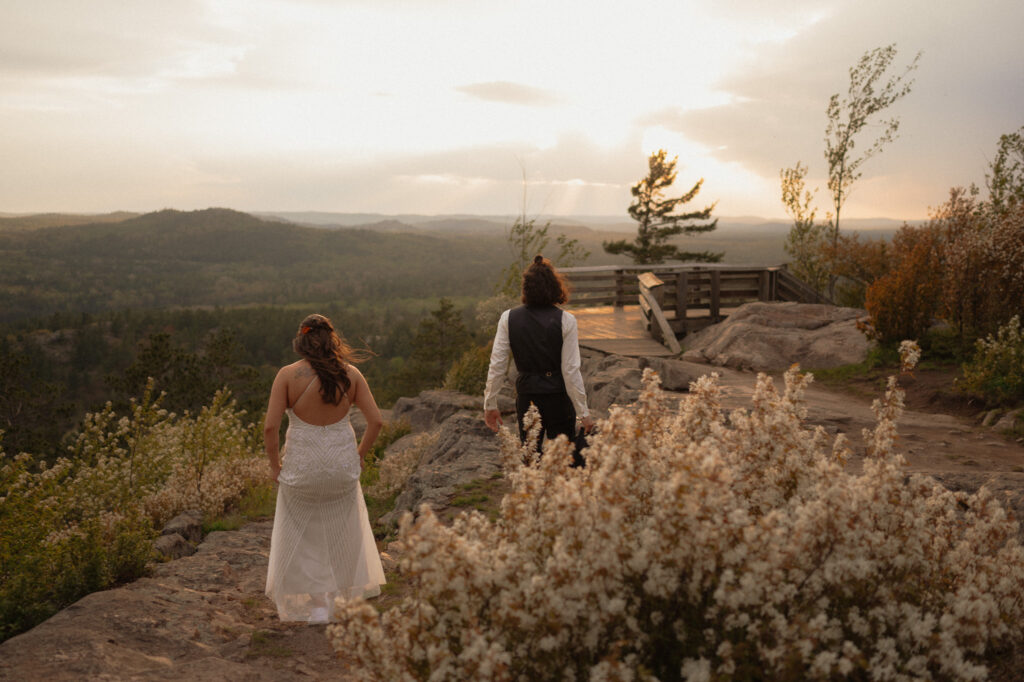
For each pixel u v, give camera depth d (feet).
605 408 29.99
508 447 10.87
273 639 11.64
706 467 6.59
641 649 6.60
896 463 8.16
